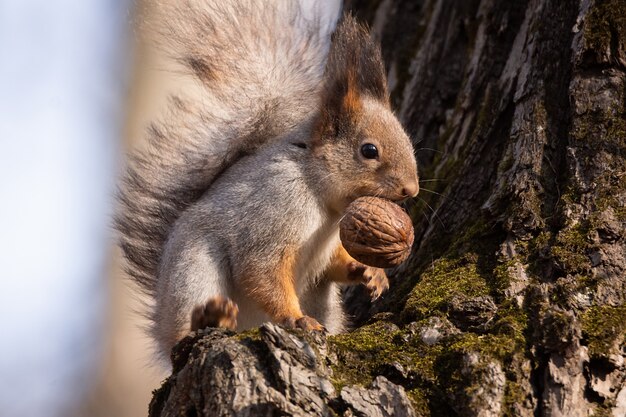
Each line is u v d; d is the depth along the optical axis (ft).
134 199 38.52
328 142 36.14
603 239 27.81
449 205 34.94
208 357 24.67
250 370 23.99
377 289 35.19
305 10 40.16
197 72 38.52
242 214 35.04
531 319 26.04
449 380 24.75
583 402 23.76
